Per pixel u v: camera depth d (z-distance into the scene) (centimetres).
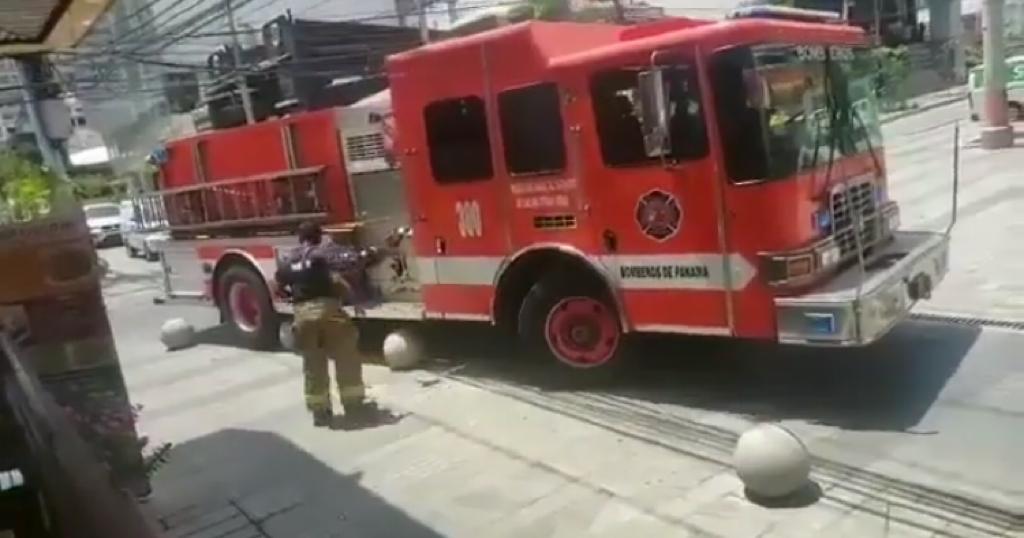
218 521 541
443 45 721
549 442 604
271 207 952
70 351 524
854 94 662
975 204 1242
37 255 512
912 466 497
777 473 469
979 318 755
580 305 700
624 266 646
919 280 632
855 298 545
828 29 631
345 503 545
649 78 587
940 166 1669
